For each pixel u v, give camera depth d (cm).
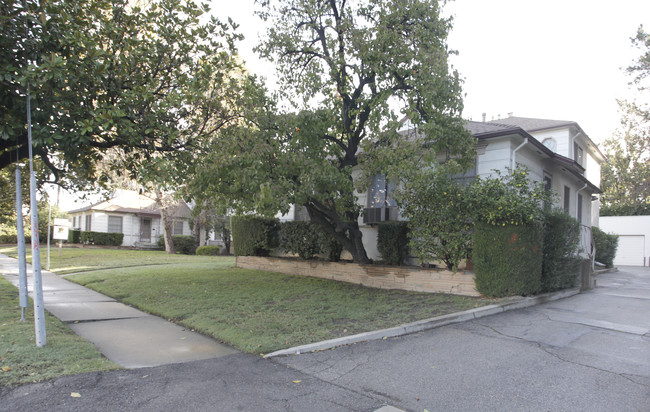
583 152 2098
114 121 775
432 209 995
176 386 433
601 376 470
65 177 1015
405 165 882
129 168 927
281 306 848
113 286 1105
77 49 731
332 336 625
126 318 766
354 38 1003
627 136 3494
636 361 523
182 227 3319
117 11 838
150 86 837
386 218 1316
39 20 678
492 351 565
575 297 1065
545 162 1414
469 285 956
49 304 870
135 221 3192
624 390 429
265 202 827
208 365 507
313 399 411
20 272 636
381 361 528
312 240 1391
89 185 1086
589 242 1577
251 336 624
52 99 692
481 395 420
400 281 1080
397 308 826
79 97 753
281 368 502
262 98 995
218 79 911
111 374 459
